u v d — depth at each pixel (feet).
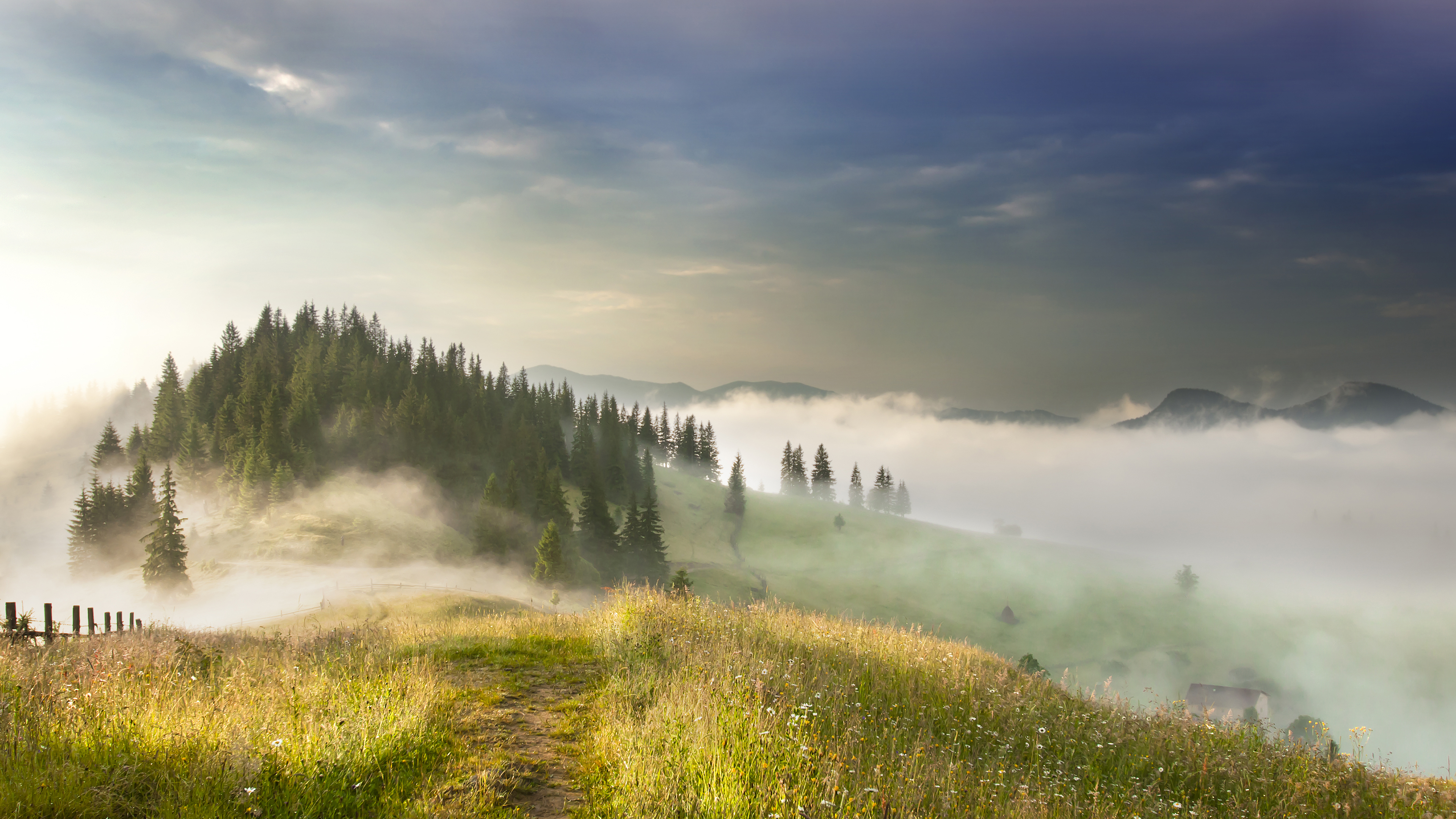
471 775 19.13
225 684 24.54
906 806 18.16
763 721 21.34
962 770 22.29
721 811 16.56
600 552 370.94
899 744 23.93
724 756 18.98
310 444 404.98
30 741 17.81
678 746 20.04
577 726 24.40
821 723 23.67
